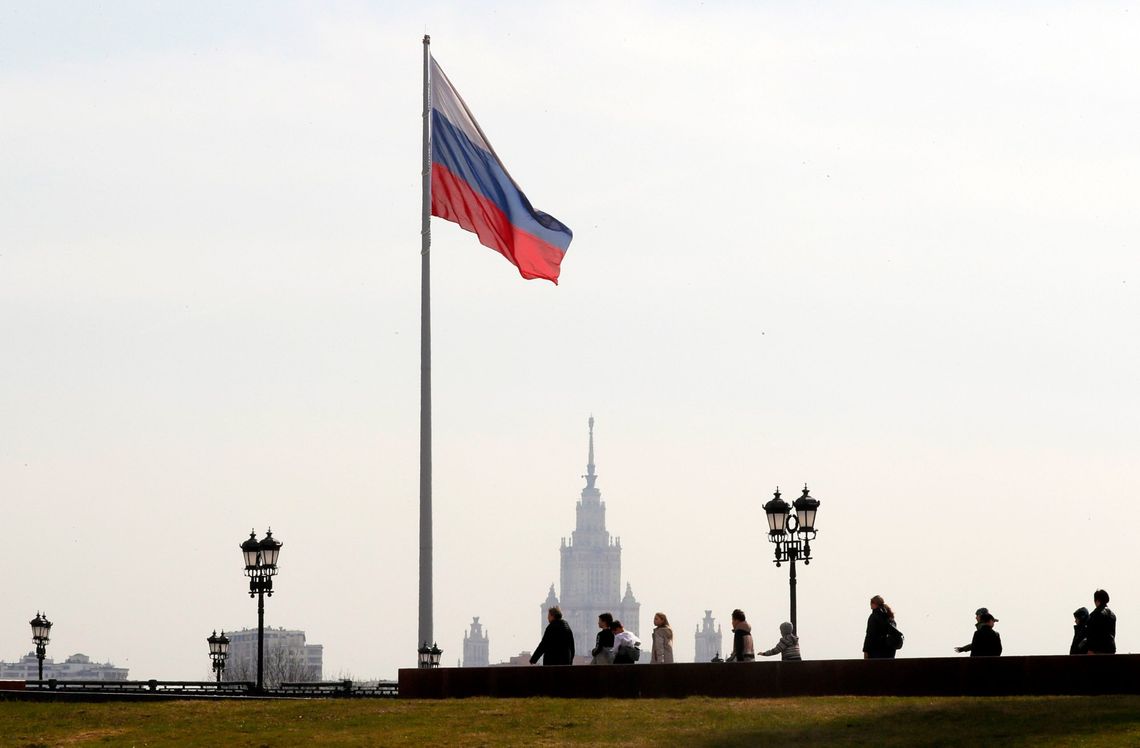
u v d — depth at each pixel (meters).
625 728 91.00
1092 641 101.69
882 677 102.94
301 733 92.81
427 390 144.38
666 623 115.00
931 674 101.94
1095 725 85.31
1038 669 100.00
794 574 138.00
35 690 134.88
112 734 94.88
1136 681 98.19
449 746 87.25
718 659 116.50
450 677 113.88
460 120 146.62
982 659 101.06
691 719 93.25
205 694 137.38
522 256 145.62
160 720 99.88
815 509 138.25
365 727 94.12
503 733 90.56
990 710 91.44
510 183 145.75
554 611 114.44
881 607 110.38
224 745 89.88
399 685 115.44
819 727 89.25
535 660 113.62
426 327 145.12
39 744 92.06
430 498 142.75
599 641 116.25
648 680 107.88
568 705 100.69
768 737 86.94
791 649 113.31
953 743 83.12
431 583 141.38
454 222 145.12
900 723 89.56
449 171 145.50
